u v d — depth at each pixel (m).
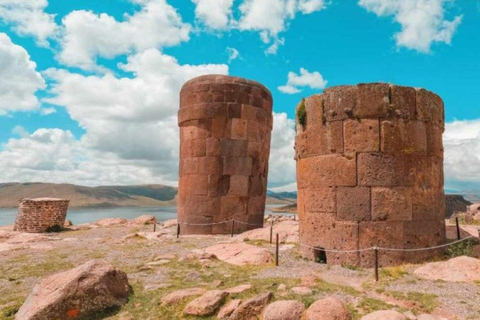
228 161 16.98
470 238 11.19
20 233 18.30
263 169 18.14
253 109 17.69
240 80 17.62
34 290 7.03
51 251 13.11
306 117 10.99
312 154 10.67
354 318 6.04
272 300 6.67
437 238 10.18
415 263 9.59
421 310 6.34
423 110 10.23
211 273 9.09
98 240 15.98
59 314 6.38
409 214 9.73
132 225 24.69
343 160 9.98
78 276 6.81
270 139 19.03
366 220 9.63
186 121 17.67
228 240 14.41
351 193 9.81
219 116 17.11
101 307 6.84
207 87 17.31
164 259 10.86
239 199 16.97
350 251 9.59
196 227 16.75
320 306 6.03
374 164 9.70
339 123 10.12
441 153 10.79
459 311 6.11
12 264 11.03
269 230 14.75
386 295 7.12
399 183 9.73
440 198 10.50
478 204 23.27
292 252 11.55
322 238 10.22
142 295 7.59
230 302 6.62
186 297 7.04
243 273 9.05
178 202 17.89
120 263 10.77
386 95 9.84
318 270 9.38
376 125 9.80
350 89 10.04
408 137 9.94
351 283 8.16
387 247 9.52
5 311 6.90
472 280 7.75
